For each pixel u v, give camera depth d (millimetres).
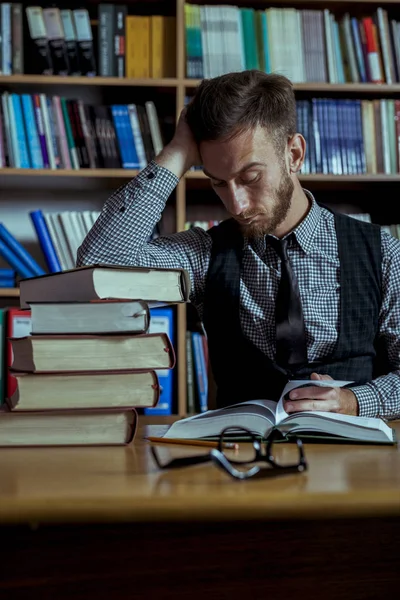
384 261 1512
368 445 917
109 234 1451
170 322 2367
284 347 1444
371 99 2615
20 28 2473
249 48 2510
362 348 1467
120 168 2479
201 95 1336
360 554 642
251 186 1323
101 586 611
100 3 2625
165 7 2660
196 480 658
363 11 2627
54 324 901
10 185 2650
